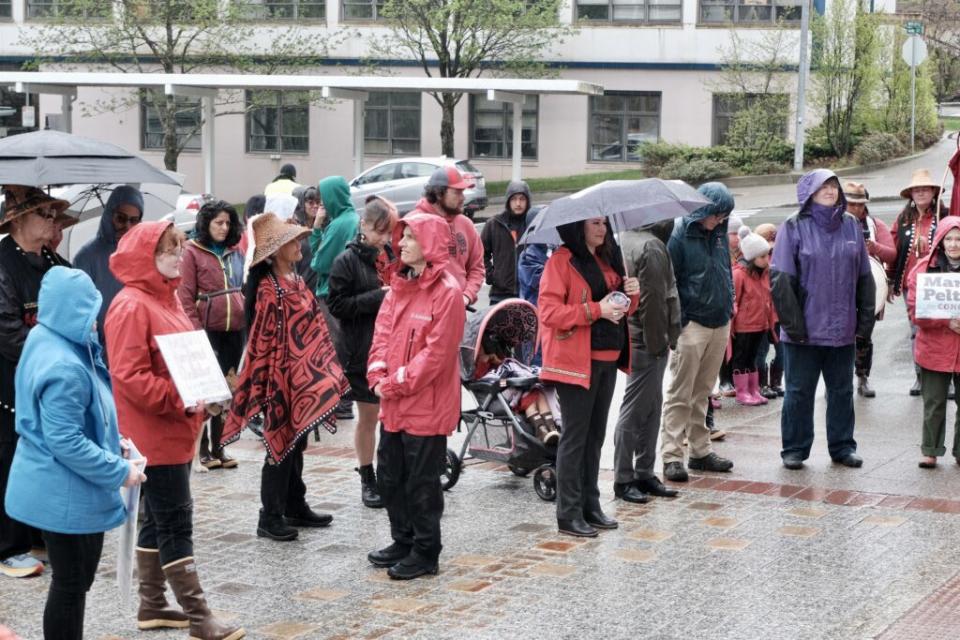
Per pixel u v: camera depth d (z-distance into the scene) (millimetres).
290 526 7844
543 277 7707
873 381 12969
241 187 38125
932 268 9414
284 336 7570
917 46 33344
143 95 36094
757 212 27672
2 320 6844
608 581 6816
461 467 8898
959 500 8430
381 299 8375
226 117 37875
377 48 35594
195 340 5805
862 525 7828
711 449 10039
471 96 36688
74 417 5105
